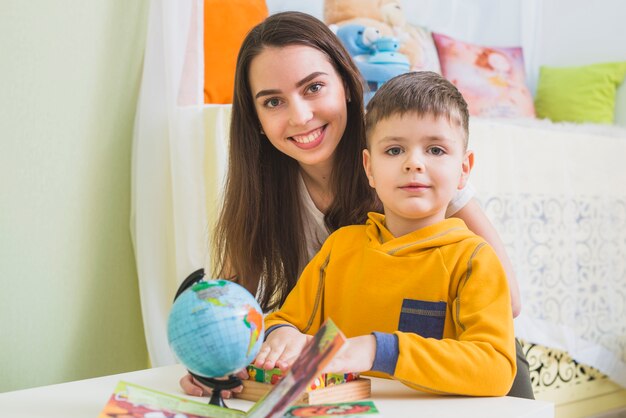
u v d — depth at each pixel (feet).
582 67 8.56
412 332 2.74
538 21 8.83
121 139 4.84
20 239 4.31
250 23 5.92
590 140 6.62
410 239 2.86
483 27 8.64
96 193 4.71
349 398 2.46
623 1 8.50
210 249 4.55
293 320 3.12
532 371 6.17
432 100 2.80
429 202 2.81
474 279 2.67
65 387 2.73
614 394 7.11
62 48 4.46
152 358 4.70
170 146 4.67
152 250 4.74
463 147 2.94
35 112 4.35
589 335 6.54
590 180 6.59
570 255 6.36
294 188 3.94
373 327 2.82
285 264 3.89
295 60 3.53
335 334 1.90
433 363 2.42
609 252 6.72
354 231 3.16
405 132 2.80
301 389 1.93
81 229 4.63
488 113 8.11
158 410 2.12
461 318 2.62
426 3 8.17
